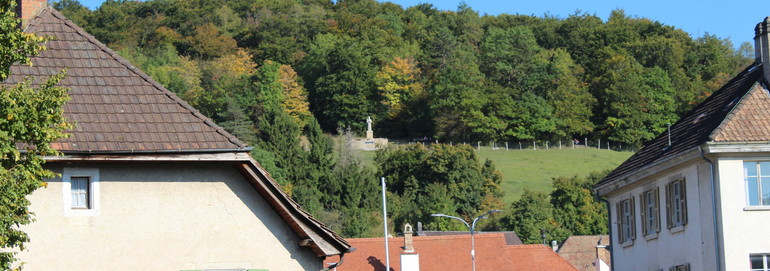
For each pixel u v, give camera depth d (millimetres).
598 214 129500
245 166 26797
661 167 41938
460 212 140250
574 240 94750
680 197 40969
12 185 21078
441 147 148250
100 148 25641
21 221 21547
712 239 38031
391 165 151250
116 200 26375
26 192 21547
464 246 61844
